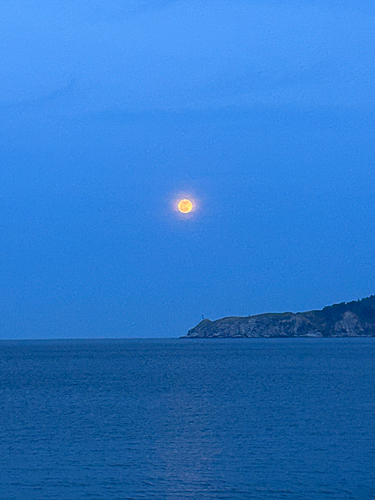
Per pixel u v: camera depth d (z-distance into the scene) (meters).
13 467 49.84
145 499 42.28
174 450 55.34
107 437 61.09
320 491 43.66
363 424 67.38
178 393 99.62
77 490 44.12
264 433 62.56
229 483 45.47
